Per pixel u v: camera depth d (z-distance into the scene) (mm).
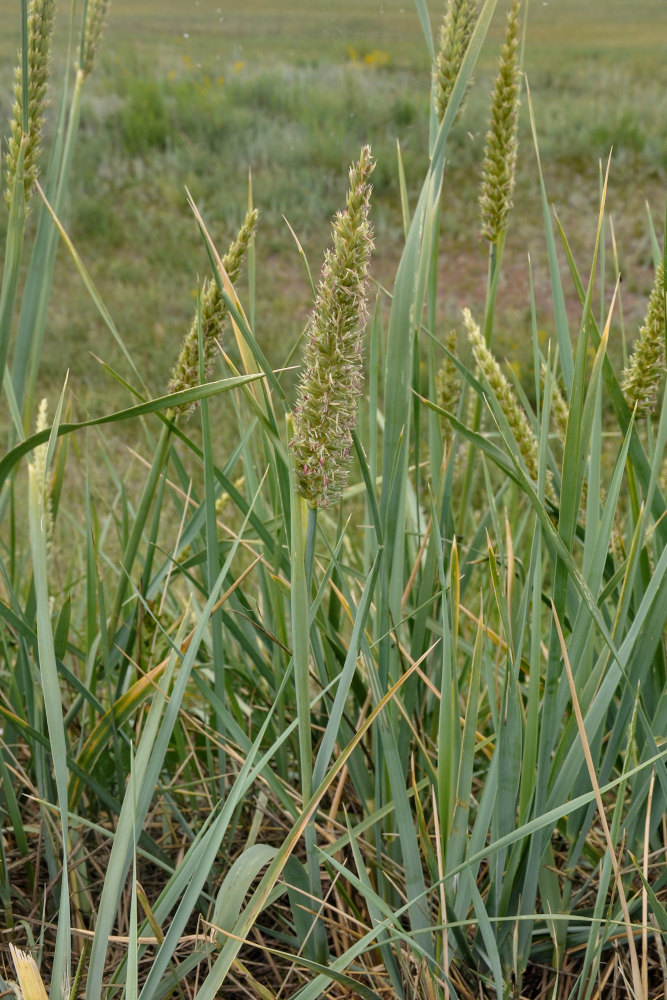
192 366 1004
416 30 10141
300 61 8977
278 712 1080
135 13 12227
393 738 951
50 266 1144
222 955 870
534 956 1033
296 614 877
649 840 1054
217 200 5738
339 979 900
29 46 983
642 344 1004
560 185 6020
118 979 959
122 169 6141
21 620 1026
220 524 1174
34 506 875
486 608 1194
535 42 10617
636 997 926
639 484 1046
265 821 1155
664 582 976
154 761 912
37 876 1084
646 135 6504
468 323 999
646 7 13219
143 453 2625
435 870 997
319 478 860
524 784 951
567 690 984
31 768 1163
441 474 1192
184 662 909
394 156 6160
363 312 838
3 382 1093
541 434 949
